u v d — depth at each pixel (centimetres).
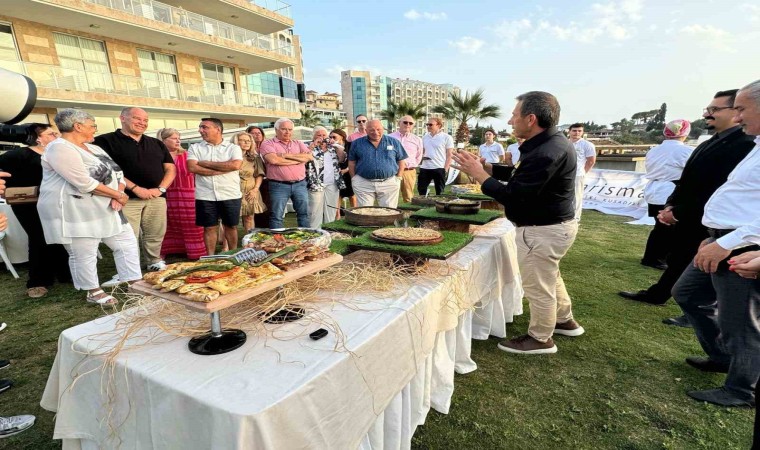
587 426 172
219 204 368
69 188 264
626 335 256
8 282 363
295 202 412
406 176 573
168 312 123
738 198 161
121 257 303
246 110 1811
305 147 423
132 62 1421
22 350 238
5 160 308
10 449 159
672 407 184
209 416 80
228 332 109
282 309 123
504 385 203
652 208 393
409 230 196
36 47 1150
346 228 224
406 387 145
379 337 114
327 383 94
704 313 204
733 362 182
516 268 276
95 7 1138
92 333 112
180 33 1405
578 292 334
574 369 217
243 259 124
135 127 320
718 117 230
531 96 184
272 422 80
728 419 175
